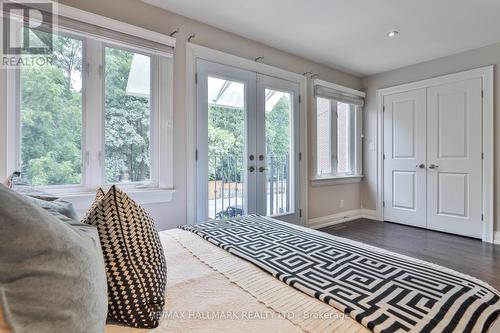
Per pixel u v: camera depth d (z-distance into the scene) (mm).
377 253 1213
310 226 3631
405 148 3820
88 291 536
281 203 3281
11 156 1735
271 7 2328
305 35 2852
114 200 875
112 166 2145
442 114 3455
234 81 2832
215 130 2709
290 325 718
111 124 2137
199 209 2580
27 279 448
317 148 3734
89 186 2037
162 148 2357
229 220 1881
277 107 3234
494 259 2543
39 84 1839
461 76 3291
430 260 2531
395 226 3775
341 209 4055
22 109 1784
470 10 2357
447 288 876
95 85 2055
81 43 1993
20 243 454
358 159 4258
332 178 3820
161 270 880
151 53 2281
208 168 2654
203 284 950
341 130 4082
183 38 2469
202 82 2598
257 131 3031
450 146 3393
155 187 2338
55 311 465
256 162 3027
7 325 412
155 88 2340
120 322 734
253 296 868
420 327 689
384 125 4047
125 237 835
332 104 3938
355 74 4156
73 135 1977
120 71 2174
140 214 942
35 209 514
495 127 3059
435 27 2672
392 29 2721
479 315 751
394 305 781
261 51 3066
